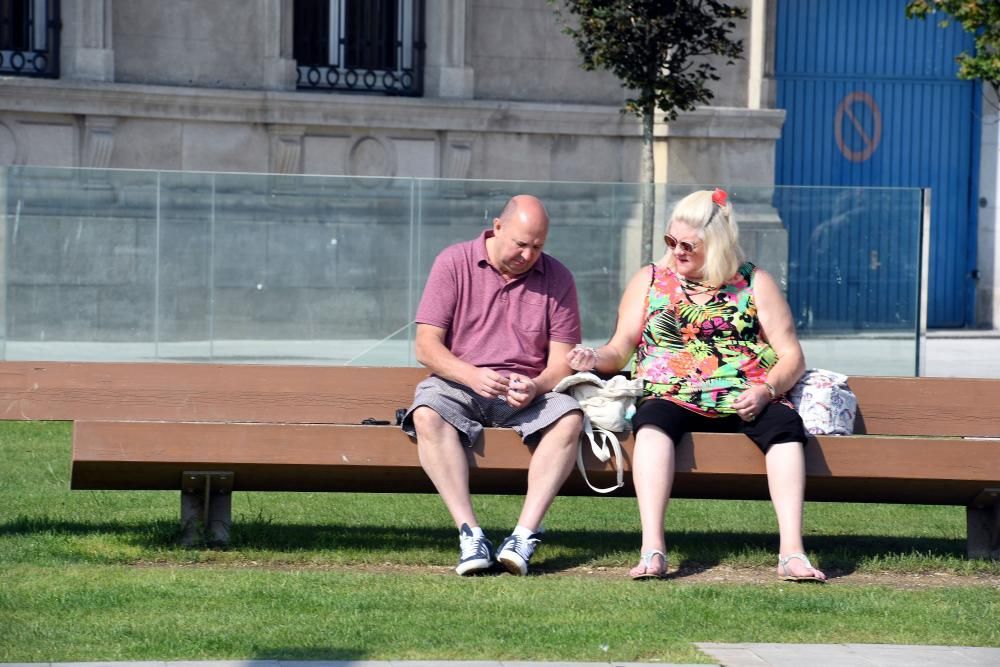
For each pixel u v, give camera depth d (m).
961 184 62.50
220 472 18.02
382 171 51.56
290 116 50.06
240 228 37.94
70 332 37.44
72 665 13.00
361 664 13.27
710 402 18.03
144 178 37.50
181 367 19.95
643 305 18.77
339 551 18.80
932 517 23.55
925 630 15.12
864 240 38.81
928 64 62.00
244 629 14.53
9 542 18.91
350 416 20.02
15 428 31.06
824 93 61.12
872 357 38.97
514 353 18.42
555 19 53.22
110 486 19.00
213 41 49.91
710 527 21.86
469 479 18.52
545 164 53.09
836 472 18.02
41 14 48.25
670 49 43.38
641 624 15.08
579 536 20.50
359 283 38.41
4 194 36.97
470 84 52.47
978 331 61.88
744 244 38.34
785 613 15.74
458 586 16.78
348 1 51.84
